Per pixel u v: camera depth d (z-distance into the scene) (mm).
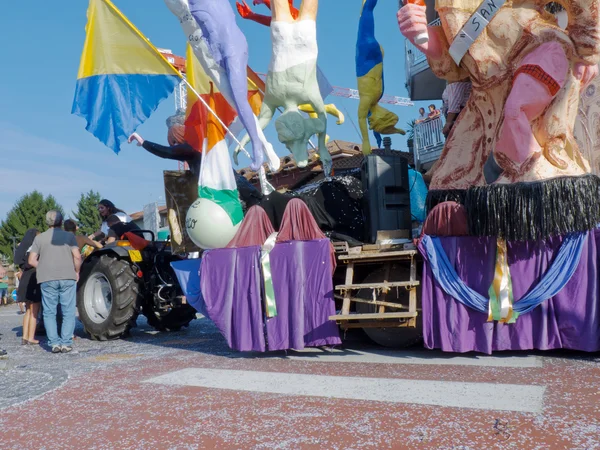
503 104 4461
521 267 4141
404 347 4848
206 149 5602
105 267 6691
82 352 5855
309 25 6004
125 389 3707
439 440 2305
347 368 4047
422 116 13547
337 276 5066
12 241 59688
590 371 3516
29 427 2896
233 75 5465
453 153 4789
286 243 4812
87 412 3139
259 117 6188
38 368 4797
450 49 4500
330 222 5531
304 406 2977
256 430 2604
